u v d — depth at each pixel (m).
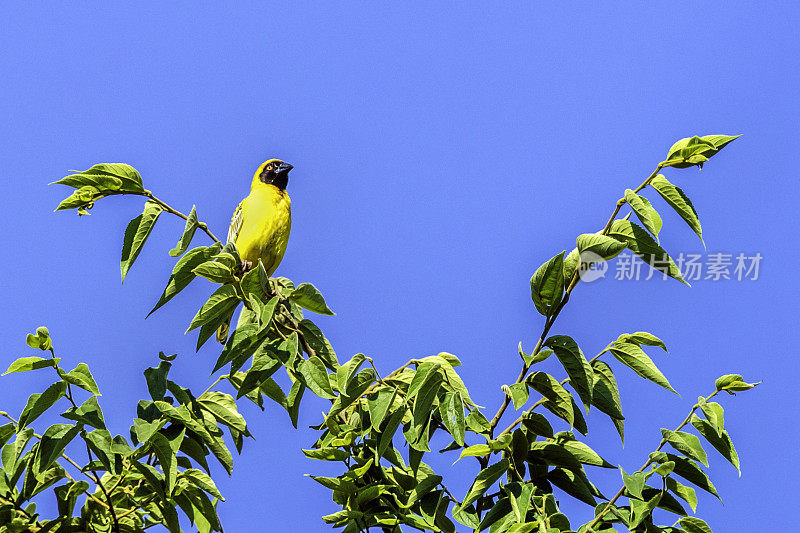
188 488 7.84
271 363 7.57
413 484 8.14
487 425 7.46
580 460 7.64
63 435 6.89
